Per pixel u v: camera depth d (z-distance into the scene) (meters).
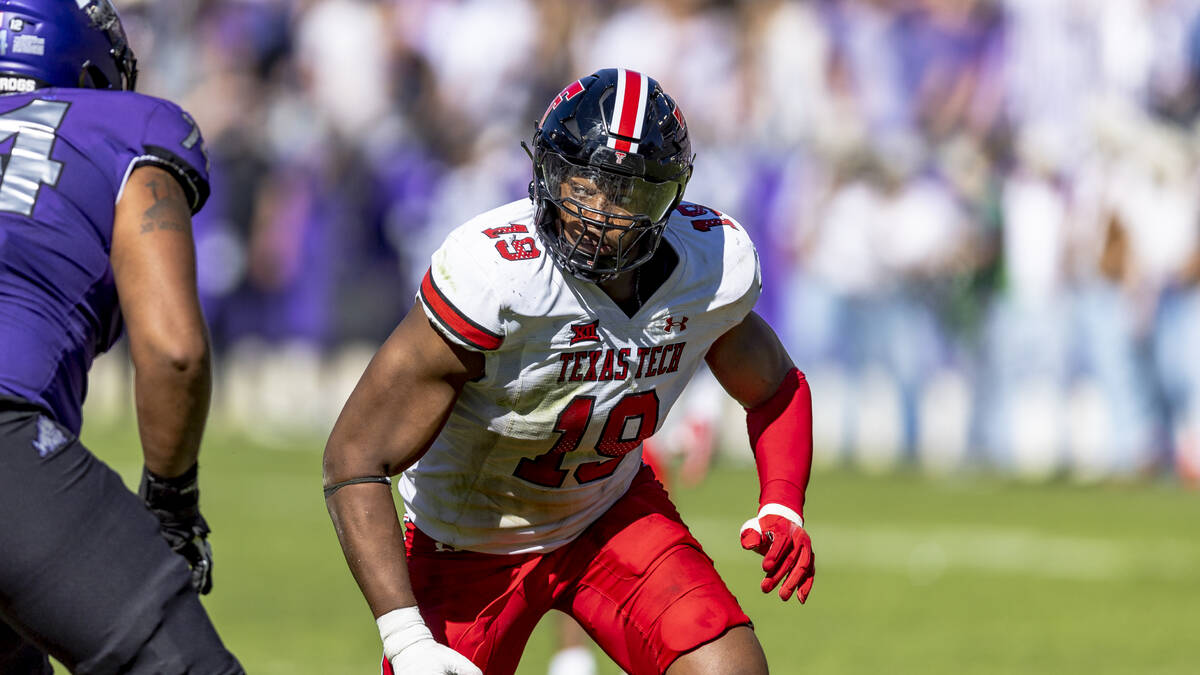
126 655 8.24
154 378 8.67
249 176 40.72
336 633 19.22
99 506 8.43
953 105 37.91
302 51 42.88
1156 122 36.06
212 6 42.97
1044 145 36.00
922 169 36.28
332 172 41.25
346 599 21.38
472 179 39.41
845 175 36.75
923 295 35.94
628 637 11.05
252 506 29.03
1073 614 21.45
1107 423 35.09
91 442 34.91
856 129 38.12
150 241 8.84
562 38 41.91
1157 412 34.94
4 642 9.52
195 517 9.56
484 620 11.45
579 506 11.31
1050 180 35.59
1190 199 34.88
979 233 35.66
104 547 8.34
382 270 40.81
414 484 11.48
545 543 11.33
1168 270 34.75
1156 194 34.88
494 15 41.94
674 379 10.95
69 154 8.95
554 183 10.05
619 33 41.47
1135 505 31.55
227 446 36.91
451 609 11.46
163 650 8.29
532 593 11.44
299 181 41.28
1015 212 35.56
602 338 10.37
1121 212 34.84
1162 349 34.78
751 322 11.54
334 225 40.88
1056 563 25.23
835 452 36.72
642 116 9.97
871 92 38.41
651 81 10.28
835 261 36.38
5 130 9.00
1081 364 35.34
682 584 10.91
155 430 8.85
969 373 35.97
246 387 40.94
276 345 41.03
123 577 8.32
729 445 37.16
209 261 40.59
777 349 11.64
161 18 42.78
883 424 36.53
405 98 42.38
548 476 11.00
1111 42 36.41
